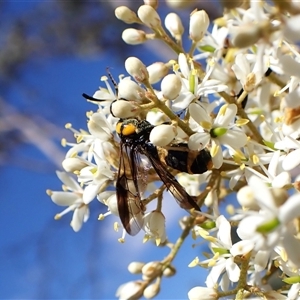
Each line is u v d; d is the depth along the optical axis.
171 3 0.07
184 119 0.07
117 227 0.07
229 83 0.08
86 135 0.08
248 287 0.07
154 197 0.07
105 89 0.08
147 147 0.07
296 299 0.06
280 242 0.05
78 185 0.09
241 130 0.07
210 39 0.08
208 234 0.07
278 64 0.06
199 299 0.07
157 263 0.09
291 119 0.07
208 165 0.07
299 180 0.06
